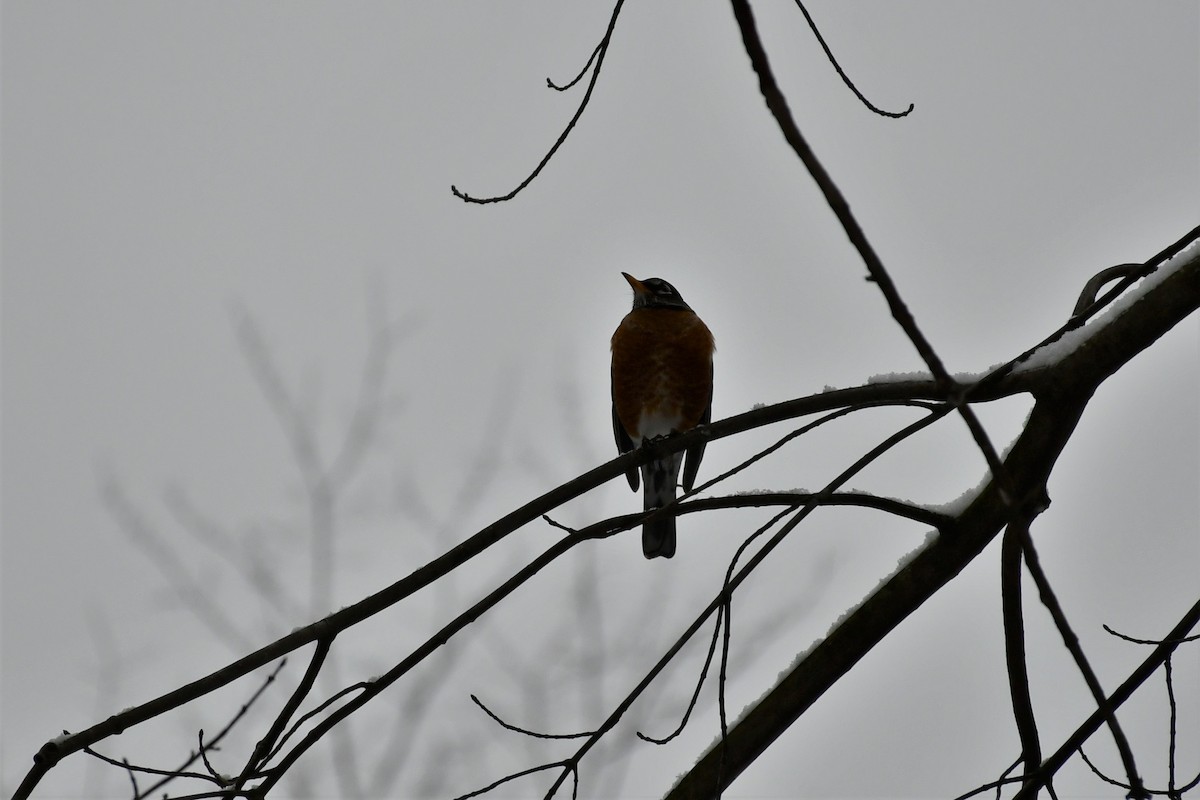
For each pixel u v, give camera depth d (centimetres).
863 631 765
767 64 433
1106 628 709
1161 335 704
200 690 684
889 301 438
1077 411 718
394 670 688
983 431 445
